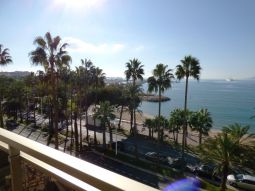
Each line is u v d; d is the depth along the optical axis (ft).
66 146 99.40
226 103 361.10
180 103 359.87
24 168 6.61
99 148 97.60
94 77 121.08
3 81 178.81
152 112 270.05
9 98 152.76
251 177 68.28
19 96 156.04
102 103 102.42
